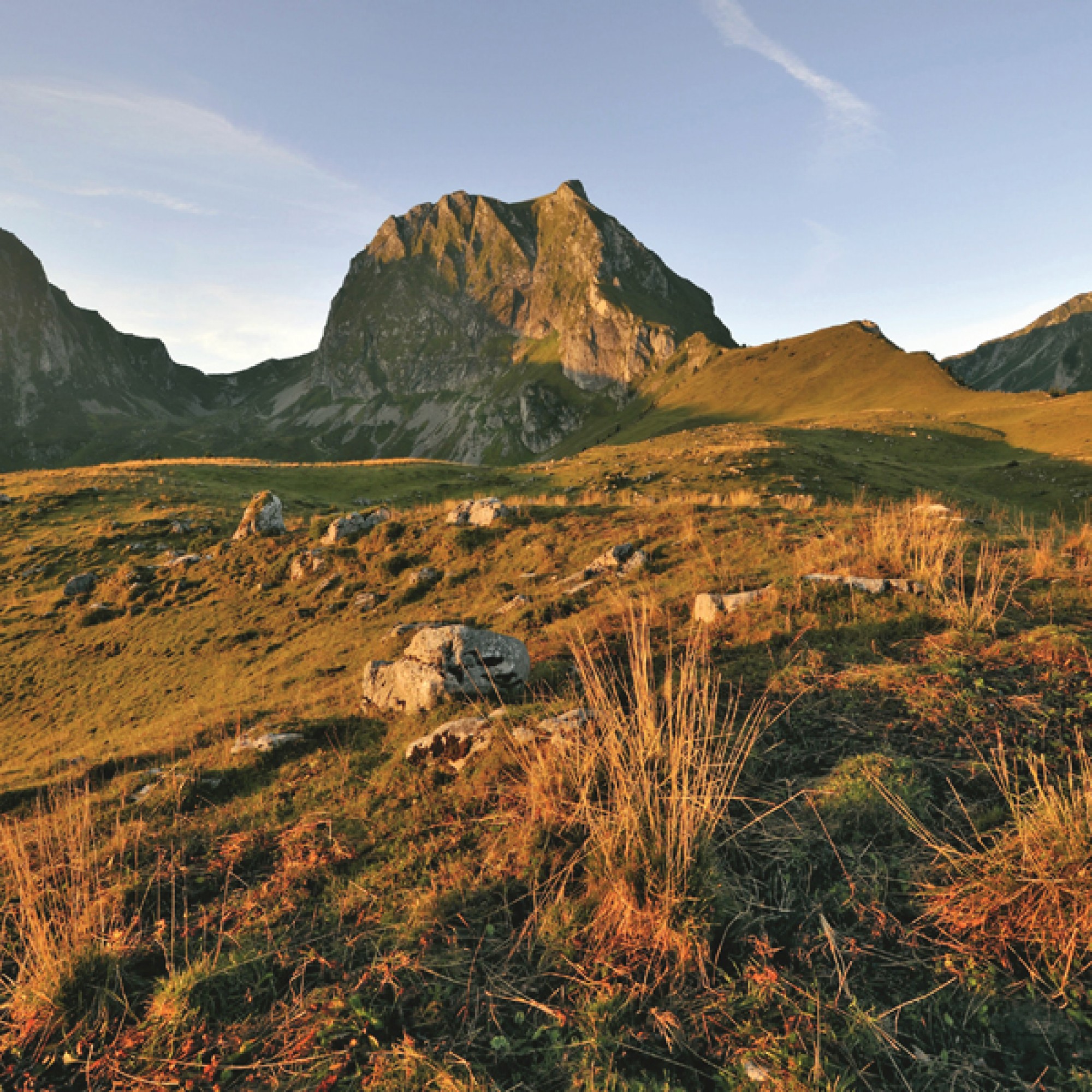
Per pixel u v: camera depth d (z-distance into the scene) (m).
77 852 5.37
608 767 4.18
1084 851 2.81
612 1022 2.77
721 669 6.38
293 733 7.77
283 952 3.65
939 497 35.69
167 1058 2.99
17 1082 3.03
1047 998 2.57
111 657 17.91
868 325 172.38
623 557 13.66
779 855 3.58
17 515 32.50
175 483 40.06
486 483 44.69
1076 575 7.55
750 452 43.81
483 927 3.59
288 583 19.91
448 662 7.48
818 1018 2.59
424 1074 2.62
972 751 4.21
